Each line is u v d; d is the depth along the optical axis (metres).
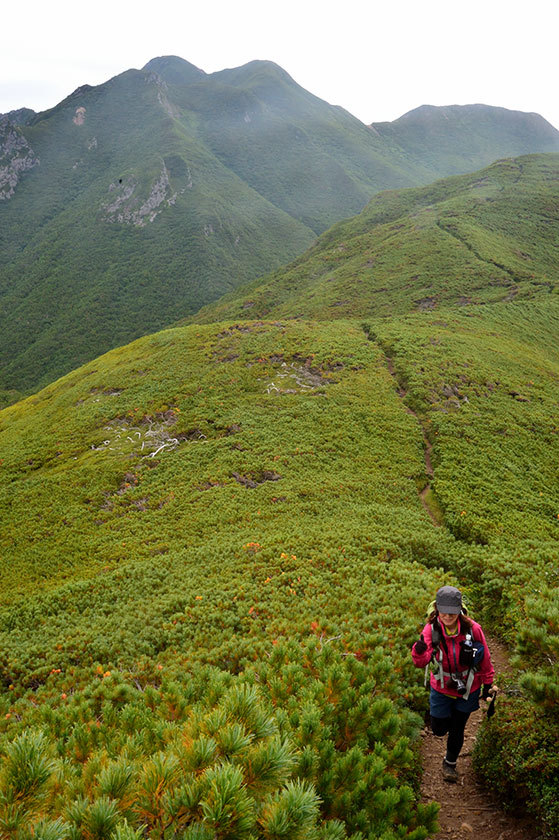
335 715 5.54
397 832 4.50
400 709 6.90
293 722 4.95
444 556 19.62
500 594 13.92
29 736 2.96
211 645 12.70
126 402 49.88
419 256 120.38
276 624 12.44
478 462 34.34
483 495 29.59
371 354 53.19
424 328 63.50
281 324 64.12
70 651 14.77
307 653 7.09
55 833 2.49
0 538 32.25
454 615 5.71
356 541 20.86
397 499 30.03
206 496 31.98
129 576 22.09
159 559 23.53
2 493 38.31
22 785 2.72
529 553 16.20
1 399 199.50
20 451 45.88
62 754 4.76
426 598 12.62
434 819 4.75
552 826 5.19
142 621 15.92
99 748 4.73
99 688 9.11
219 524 28.36
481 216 136.50
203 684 6.53
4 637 17.25
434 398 43.91
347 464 34.59
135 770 3.17
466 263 109.81
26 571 27.78
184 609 16.20
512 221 132.00
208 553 22.89
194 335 63.38
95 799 2.99
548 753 5.68
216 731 3.36
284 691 6.02
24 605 20.81
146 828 2.86
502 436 38.84
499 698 6.99
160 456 39.06
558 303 83.12
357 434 38.62
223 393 47.47
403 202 189.12
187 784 2.93
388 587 14.20
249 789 3.08
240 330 62.62
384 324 65.12
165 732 4.33
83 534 30.92
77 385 59.03
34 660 14.53
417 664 6.00
